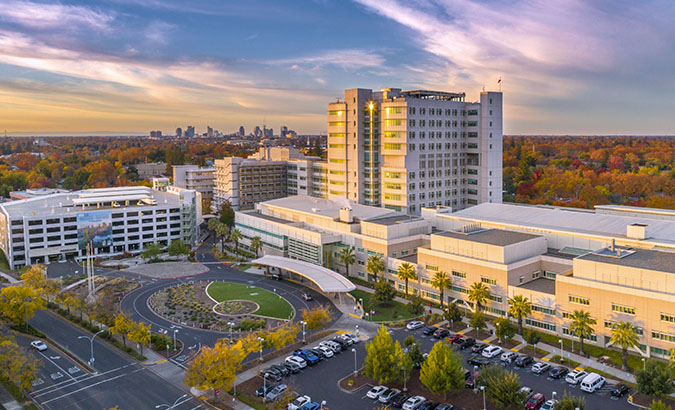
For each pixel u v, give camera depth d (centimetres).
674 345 10650
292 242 19450
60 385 10400
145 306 15112
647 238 13712
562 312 12312
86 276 18262
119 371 11006
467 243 14225
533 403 9194
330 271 16462
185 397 9906
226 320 13862
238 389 10156
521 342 12069
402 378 10088
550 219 16475
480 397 9656
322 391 10044
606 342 11650
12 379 9606
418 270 15550
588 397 9544
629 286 11244
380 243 16775
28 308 13050
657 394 9075
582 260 11981
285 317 14012
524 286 13425
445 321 13512
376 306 14775
